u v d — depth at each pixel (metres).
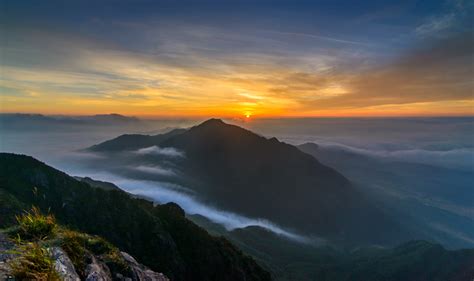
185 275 57.22
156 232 61.72
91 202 66.19
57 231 8.38
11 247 6.92
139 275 9.37
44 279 5.92
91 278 7.20
